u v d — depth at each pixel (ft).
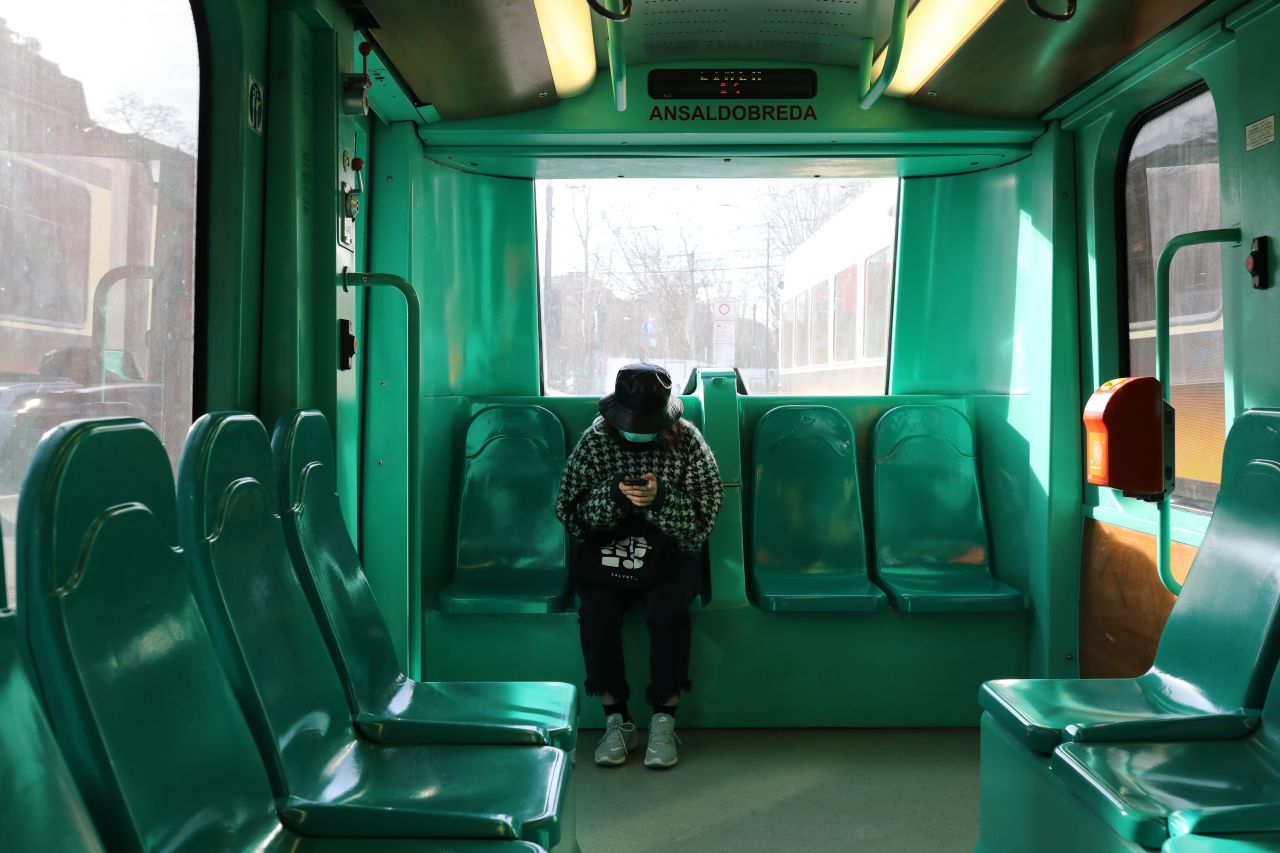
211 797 5.02
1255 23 8.79
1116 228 12.48
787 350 15.64
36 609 4.21
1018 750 8.00
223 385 8.02
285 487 7.32
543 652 12.89
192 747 4.97
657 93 12.89
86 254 6.46
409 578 9.90
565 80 12.09
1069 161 12.89
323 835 5.70
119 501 4.81
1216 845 5.67
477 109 12.53
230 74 7.89
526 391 15.44
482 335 15.03
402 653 12.64
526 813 6.06
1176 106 11.25
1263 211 8.72
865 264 15.66
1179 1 9.06
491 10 9.51
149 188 7.19
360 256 12.66
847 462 14.21
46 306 6.09
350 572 8.11
